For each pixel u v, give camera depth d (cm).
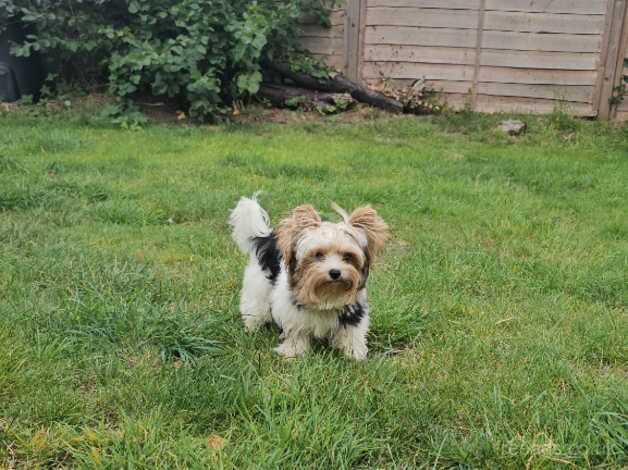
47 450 139
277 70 641
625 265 273
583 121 620
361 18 654
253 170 418
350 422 155
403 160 468
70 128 533
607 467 143
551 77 640
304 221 185
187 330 196
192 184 380
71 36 604
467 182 416
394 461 144
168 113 607
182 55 556
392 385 176
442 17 640
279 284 195
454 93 658
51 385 163
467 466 141
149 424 147
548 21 626
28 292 219
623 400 164
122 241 284
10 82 599
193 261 266
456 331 214
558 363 188
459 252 286
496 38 637
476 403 164
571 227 332
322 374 172
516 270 271
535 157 496
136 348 187
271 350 193
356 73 670
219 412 156
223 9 576
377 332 211
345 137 554
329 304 181
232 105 618
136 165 423
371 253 190
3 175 370
